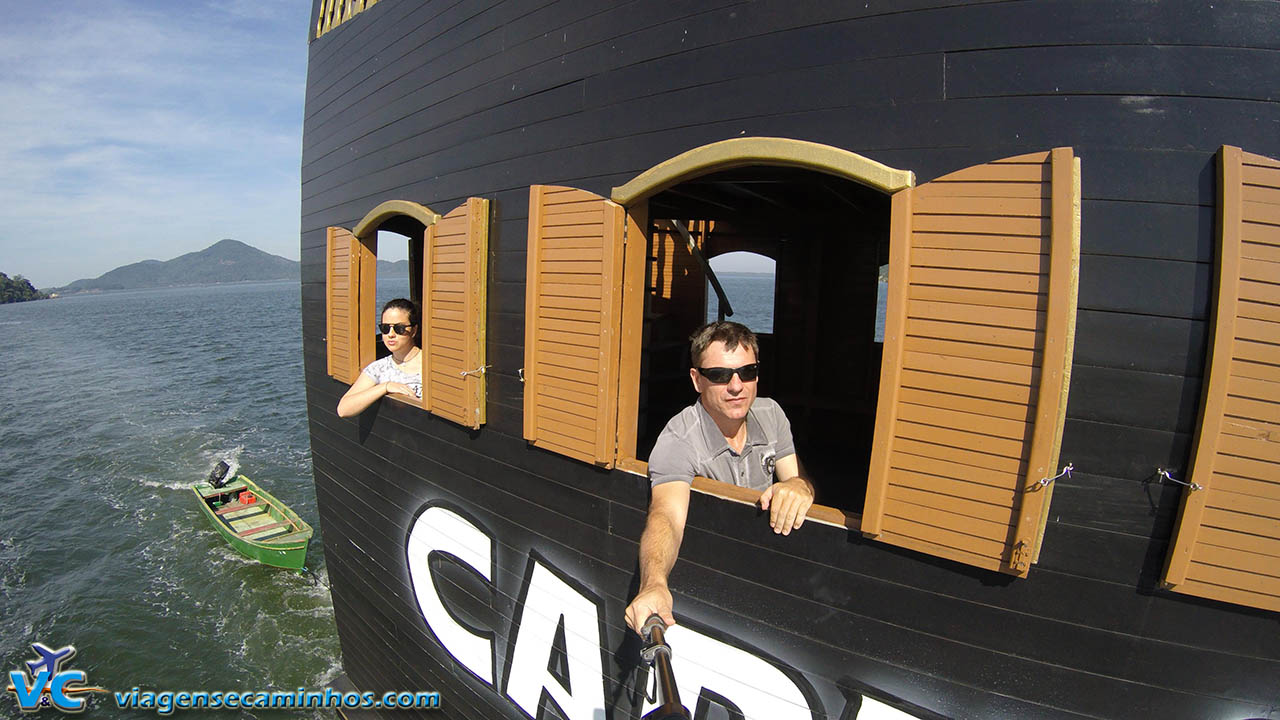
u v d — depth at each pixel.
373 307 6.50
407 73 5.45
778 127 3.10
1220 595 2.39
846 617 3.06
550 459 4.21
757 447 3.21
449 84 4.93
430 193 5.16
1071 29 2.54
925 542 2.73
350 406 5.54
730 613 3.40
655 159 3.52
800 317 6.94
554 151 4.05
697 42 3.37
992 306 2.51
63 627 14.30
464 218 4.55
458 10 4.84
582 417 3.82
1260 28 2.37
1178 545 2.40
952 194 2.59
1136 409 2.47
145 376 45.00
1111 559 2.55
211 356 55.09
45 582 16.27
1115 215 2.48
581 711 4.16
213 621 14.71
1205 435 2.34
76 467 24.89
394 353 5.76
